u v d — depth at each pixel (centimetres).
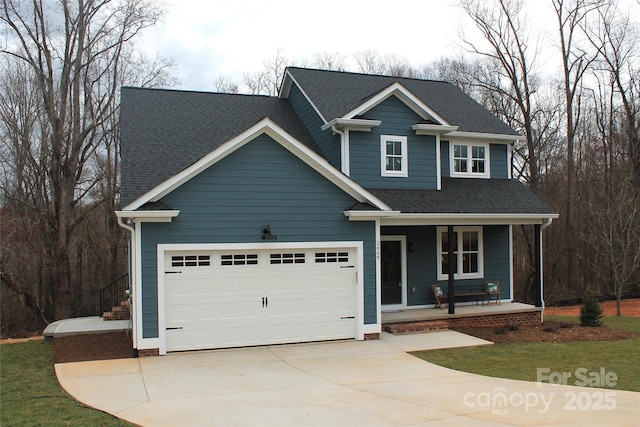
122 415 812
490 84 3300
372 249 1432
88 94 2684
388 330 1538
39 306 2719
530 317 1780
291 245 1343
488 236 1941
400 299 1795
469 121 1983
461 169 1931
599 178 3303
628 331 1666
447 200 1695
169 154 1502
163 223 1236
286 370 1113
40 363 1218
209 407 854
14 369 1160
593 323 1738
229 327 1303
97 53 2502
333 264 1403
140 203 1189
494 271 1942
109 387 979
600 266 3219
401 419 782
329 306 1399
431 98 2106
